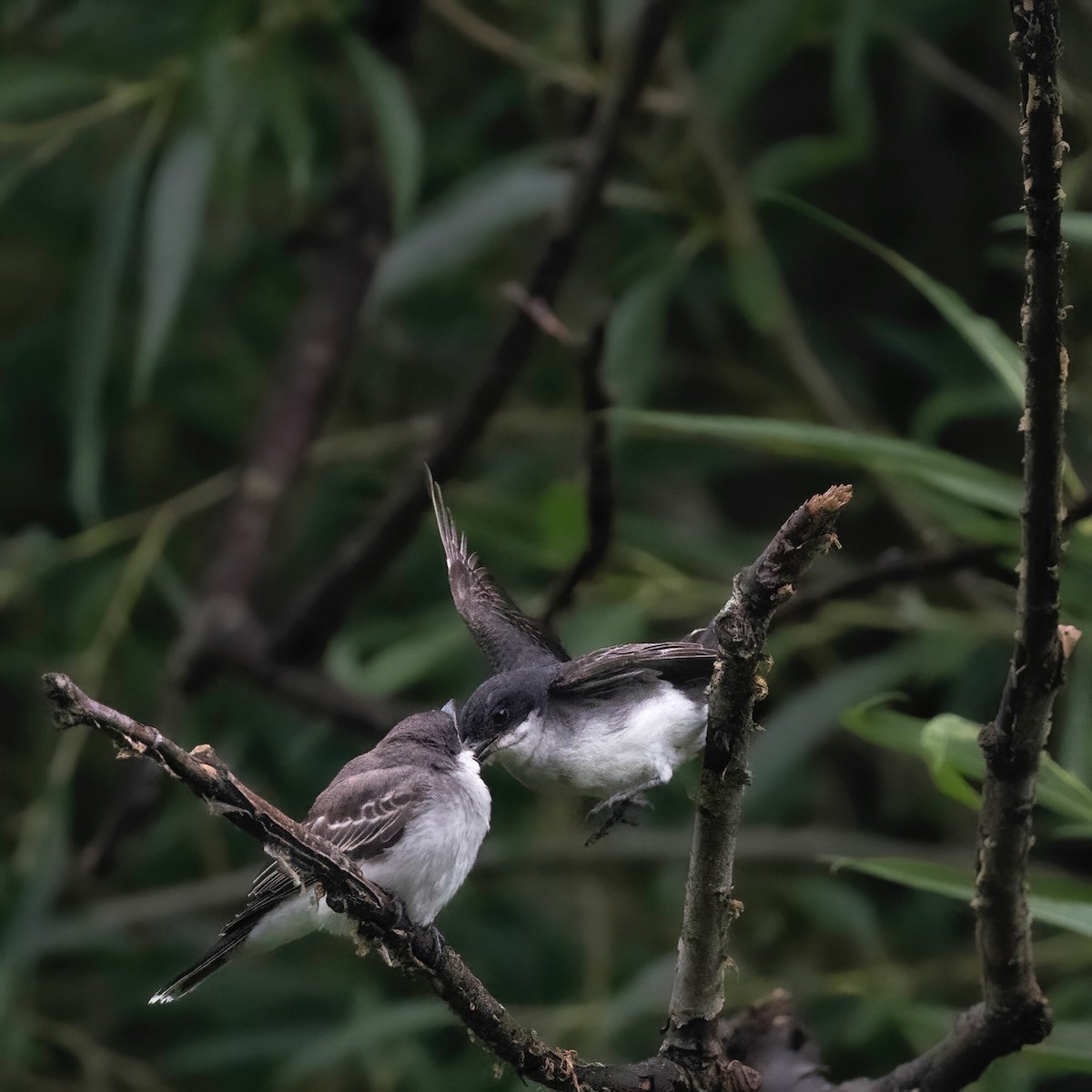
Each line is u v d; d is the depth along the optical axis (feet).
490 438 40.65
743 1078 18.48
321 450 37.88
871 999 31.48
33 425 41.86
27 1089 35.78
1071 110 29.66
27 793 39.86
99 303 31.96
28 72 32.83
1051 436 15.60
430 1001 32.19
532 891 39.04
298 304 41.50
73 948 36.83
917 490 25.38
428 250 33.14
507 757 26.25
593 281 40.55
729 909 17.65
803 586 34.76
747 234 34.06
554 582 31.27
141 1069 35.83
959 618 32.68
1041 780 18.42
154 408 41.68
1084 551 22.18
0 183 32.07
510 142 42.29
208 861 38.88
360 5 37.42
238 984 36.86
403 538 33.53
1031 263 15.31
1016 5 14.80
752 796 32.42
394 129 31.53
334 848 16.97
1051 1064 19.49
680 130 37.37
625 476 37.11
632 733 25.98
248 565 36.01
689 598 33.37
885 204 40.93
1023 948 17.71
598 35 34.91
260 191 41.52
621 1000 32.04
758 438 22.82
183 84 32.58
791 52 36.14
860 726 20.39
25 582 35.91
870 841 35.94
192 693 35.58
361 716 34.53
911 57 36.04
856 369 39.11
